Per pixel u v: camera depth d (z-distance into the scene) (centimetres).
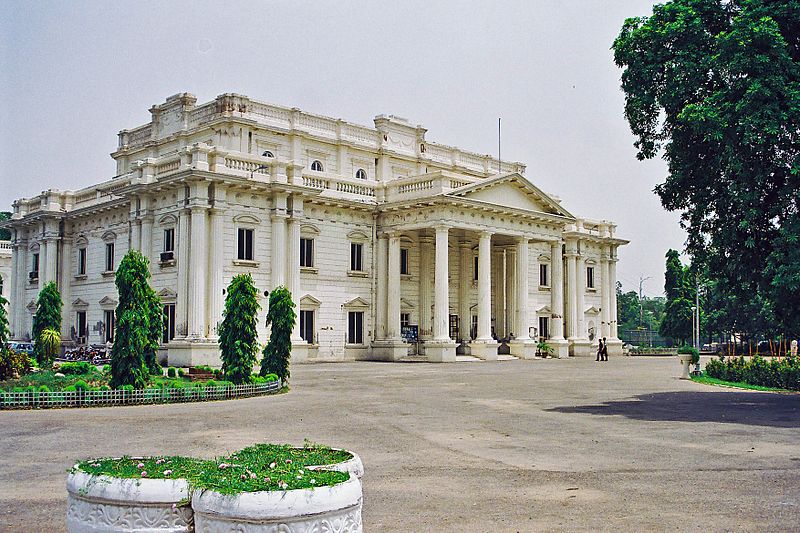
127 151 5484
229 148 4600
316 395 2377
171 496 589
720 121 2002
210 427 1606
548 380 3083
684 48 2227
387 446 1378
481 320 4884
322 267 4600
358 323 4816
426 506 933
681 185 2305
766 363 2941
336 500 553
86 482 607
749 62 1997
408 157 5581
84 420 1719
